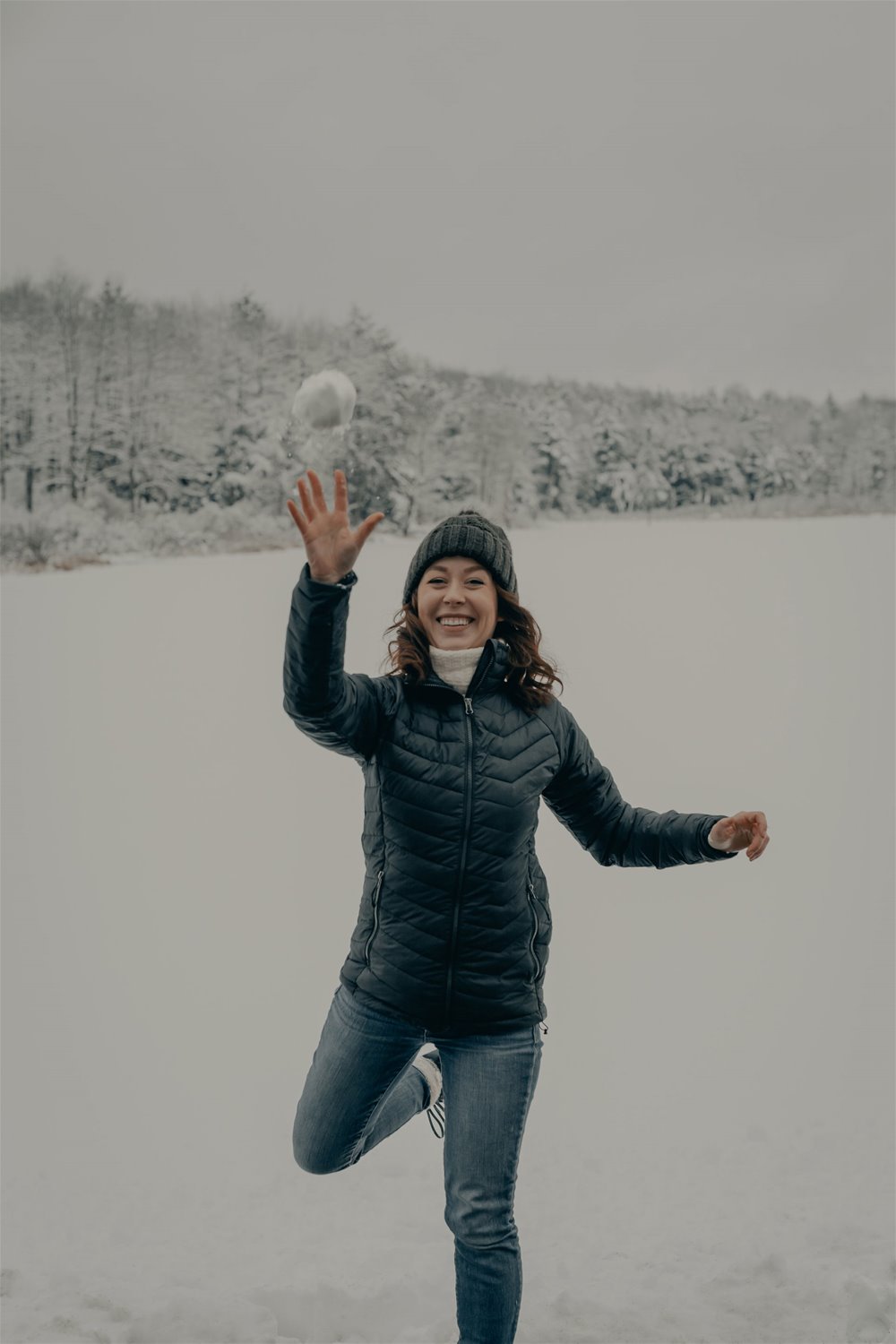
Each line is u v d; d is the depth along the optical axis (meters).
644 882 10.08
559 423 50.16
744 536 41.38
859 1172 3.81
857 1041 5.95
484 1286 2.22
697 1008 6.74
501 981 2.29
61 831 13.15
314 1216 3.73
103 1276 3.12
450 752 2.29
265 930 9.50
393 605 24.64
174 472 43.41
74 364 44.44
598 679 20.53
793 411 54.41
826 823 12.53
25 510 40.75
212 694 21.11
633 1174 3.98
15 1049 6.48
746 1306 2.71
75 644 25.17
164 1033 6.83
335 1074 2.34
